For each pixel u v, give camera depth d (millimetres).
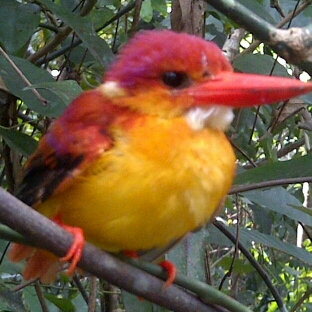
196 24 517
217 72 432
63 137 427
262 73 542
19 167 551
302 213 527
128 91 431
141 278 416
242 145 587
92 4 560
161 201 417
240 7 380
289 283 880
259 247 806
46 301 588
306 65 379
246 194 524
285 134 770
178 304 419
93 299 545
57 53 579
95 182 417
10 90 482
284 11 589
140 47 435
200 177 421
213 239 547
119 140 419
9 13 521
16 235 398
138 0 552
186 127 424
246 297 844
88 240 430
